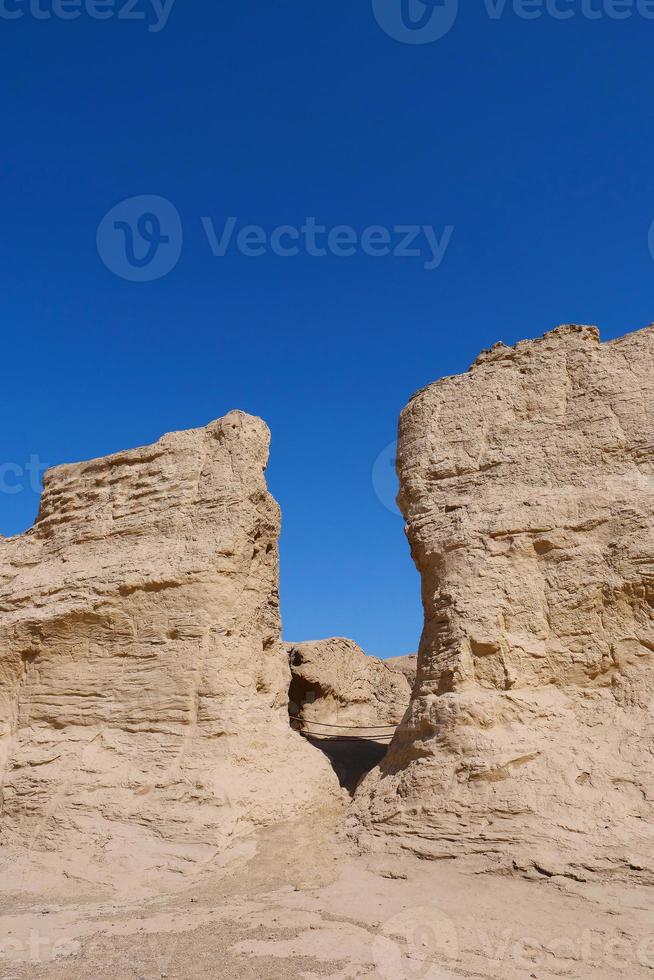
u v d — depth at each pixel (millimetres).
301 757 13836
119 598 14398
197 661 13445
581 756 10969
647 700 11258
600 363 13438
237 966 7836
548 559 12461
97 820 12398
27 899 10789
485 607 12312
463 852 10500
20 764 13750
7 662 14977
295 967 7742
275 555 15547
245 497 14477
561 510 12586
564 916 8773
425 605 13523
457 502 13359
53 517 16375
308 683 20156
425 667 12781
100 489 16047
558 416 13359
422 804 11328
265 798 12586
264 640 14875
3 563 16453
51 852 12125
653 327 13391
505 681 11859
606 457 12742
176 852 11539
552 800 10570
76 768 13219
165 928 9125
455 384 14352
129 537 15125
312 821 12727
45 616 14773
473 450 13664
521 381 13859
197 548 14203
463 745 11445
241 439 14930
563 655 11922
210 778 12312
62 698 14250
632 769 10617
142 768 12867
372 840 11406
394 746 12922
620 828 10070
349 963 7801
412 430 14383
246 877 10930
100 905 10336
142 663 13875
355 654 21578
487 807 10797
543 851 10047
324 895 9836
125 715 13609
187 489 14969
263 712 13680
